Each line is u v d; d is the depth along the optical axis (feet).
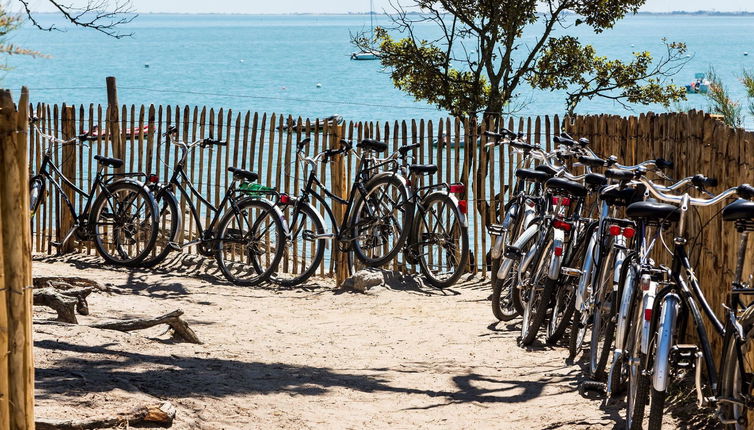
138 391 17.39
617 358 17.31
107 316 25.86
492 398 19.44
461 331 26.25
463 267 32.12
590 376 20.29
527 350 23.61
